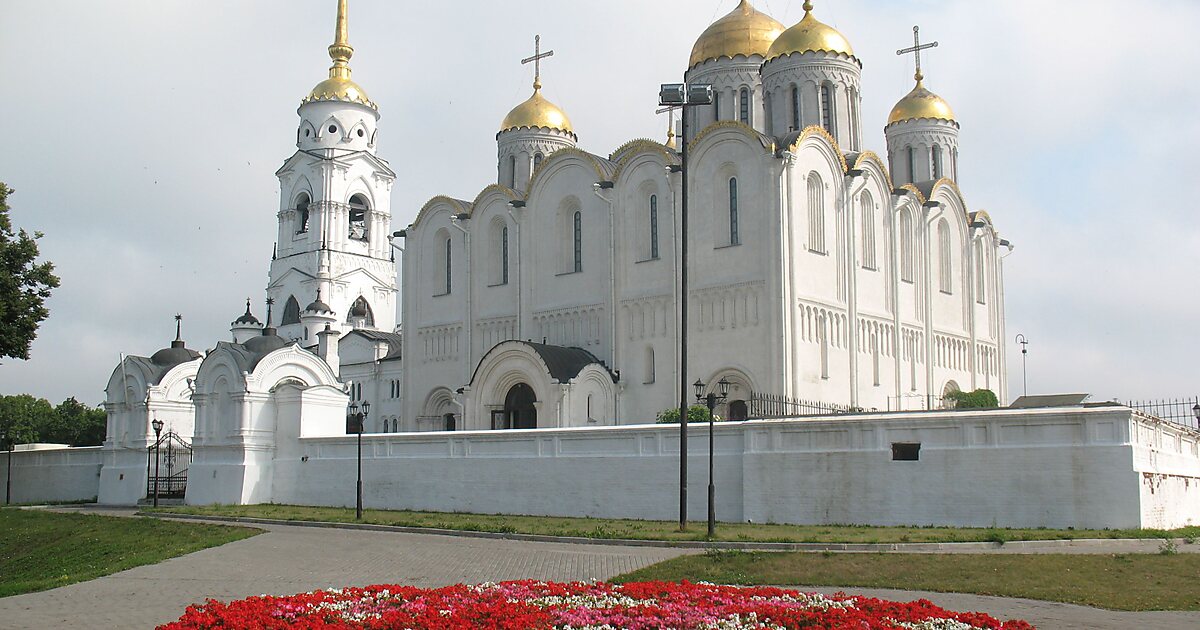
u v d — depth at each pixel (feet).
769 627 54.80
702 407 169.58
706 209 190.08
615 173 203.72
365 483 165.68
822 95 213.46
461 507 153.89
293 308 324.80
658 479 135.85
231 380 177.58
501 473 150.51
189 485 180.96
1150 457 114.21
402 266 245.04
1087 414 109.60
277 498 176.14
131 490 196.03
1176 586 73.20
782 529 114.52
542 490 146.00
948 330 230.27
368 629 55.16
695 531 111.24
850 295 194.29
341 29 339.36
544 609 58.75
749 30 223.30
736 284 184.14
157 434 179.63
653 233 199.41
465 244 231.71
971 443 116.16
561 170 215.51
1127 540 95.35
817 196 190.39
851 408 191.01
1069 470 109.91
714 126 188.96
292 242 333.01
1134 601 69.31
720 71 222.28
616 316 200.23
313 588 80.38
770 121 215.92
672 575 81.15
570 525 122.72
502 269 227.40
